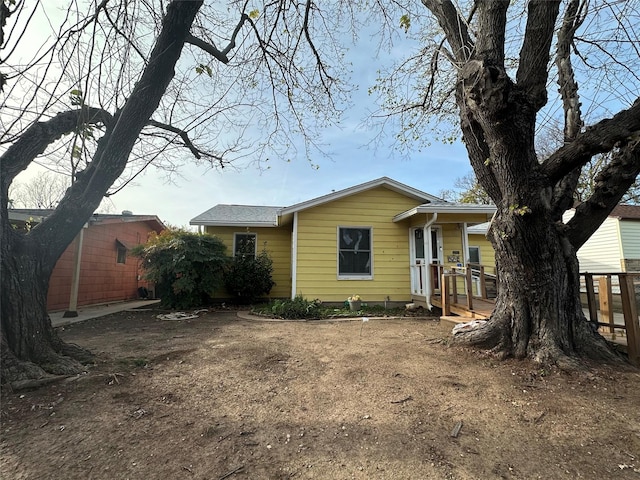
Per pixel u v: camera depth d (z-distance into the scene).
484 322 4.91
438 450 2.26
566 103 5.26
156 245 9.77
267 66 4.74
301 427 2.58
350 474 2.01
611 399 3.04
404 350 4.75
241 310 9.69
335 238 9.94
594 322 4.58
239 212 13.67
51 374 3.36
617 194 4.34
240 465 2.09
